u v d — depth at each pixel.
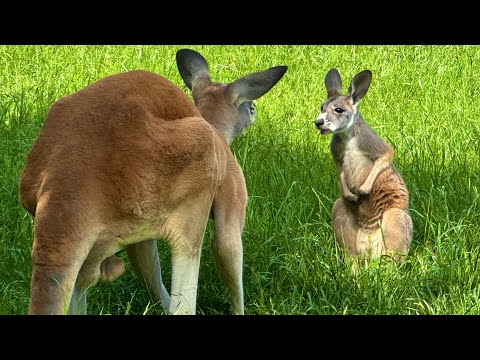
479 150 9.44
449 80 11.73
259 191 8.29
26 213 7.41
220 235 6.35
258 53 12.16
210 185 5.89
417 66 12.08
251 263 7.24
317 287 6.91
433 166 9.09
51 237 5.41
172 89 6.05
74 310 5.74
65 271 5.41
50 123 5.72
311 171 8.82
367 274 6.96
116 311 6.71
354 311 6.59
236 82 7.21
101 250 5.67
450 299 6.85
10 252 7.01
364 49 12.45
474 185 8.58
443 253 7.39
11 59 11.48
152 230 5.80
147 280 6.59
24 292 6.61
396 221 7.98
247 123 7.44
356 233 8.34
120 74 5.97
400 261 7.78
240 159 8.81
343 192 8.21
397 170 8.55
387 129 10.22
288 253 7.36
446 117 10.59
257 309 6.68
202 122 5.87
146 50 11.91
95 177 5.55
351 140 8.41
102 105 5.75
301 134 9.83
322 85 11.31
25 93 10.39
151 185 5.68
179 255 5.91
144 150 5.67
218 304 6.89
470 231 7.63
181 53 7.60
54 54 11.77
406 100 11.12
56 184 5.50
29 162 5.69
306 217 8.05
